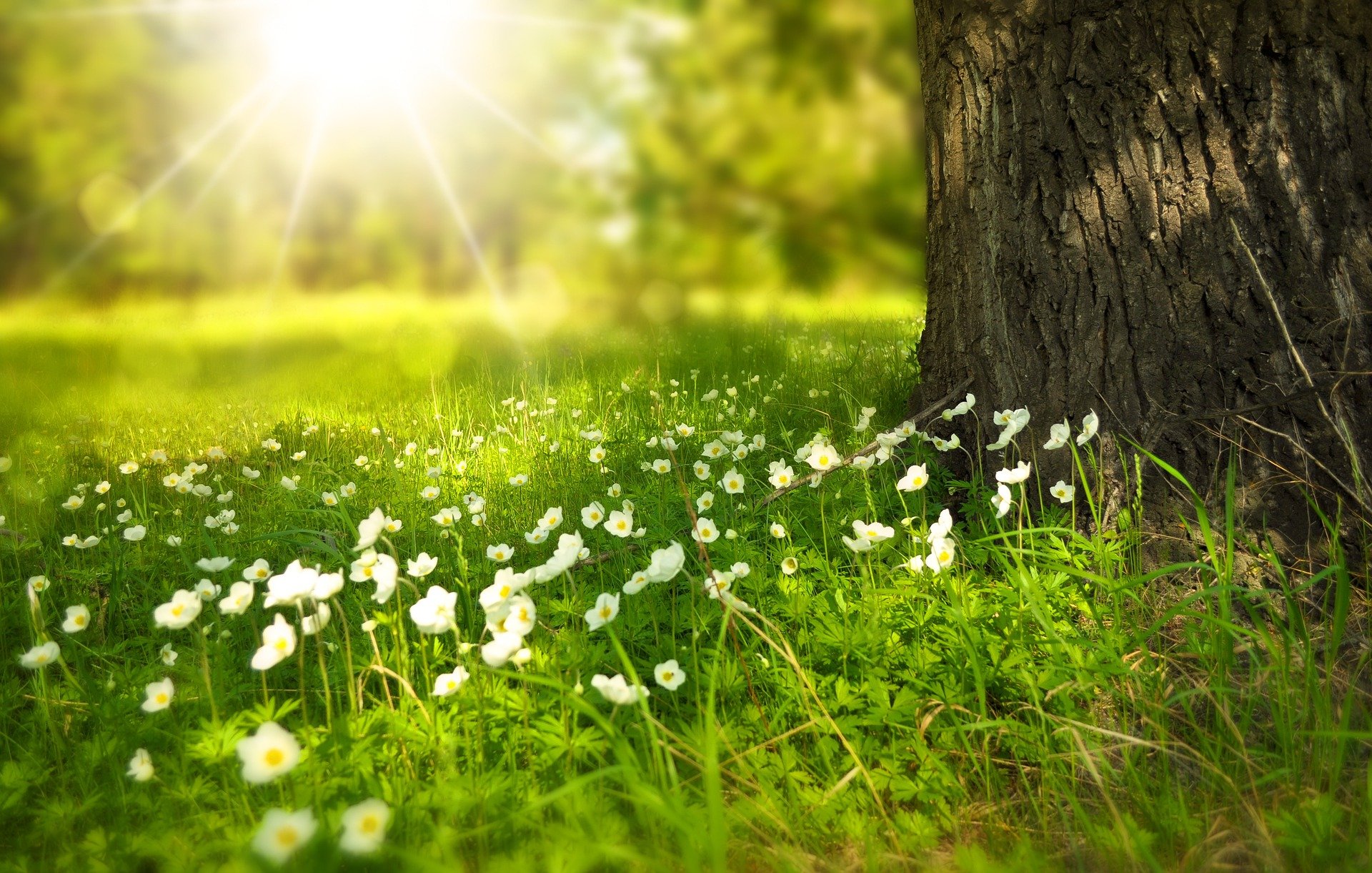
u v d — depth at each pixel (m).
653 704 2.44
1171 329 3.01
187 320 17.36
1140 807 1.97
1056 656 2.29
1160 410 3.00
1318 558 2.69
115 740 2.31
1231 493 2.29
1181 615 2.55
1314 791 1.93
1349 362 2.79
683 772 2.15
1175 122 3.02
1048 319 3.26
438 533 3.77
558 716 2.15
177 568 3.69
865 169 11.41
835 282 11.91
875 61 10.92
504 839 1.90
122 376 10.09
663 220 12.69
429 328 13.04
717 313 11.47
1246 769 2.05
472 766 2.03
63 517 4.54
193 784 2.09
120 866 1.95
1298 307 2.87
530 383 7.46
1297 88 2.90
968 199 3.55
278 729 1.65
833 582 2.74
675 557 2.18
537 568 2.28
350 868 1.80
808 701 2.27
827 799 1.99
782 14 10.91
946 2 3.61
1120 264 3.11
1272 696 2.18
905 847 1.92
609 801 1.99
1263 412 2.85
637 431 5.13
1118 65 3.10
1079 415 3.16
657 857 1.81
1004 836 1.96
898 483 2.75
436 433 5.92
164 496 4.77
